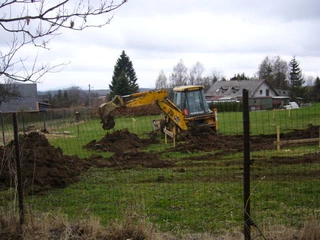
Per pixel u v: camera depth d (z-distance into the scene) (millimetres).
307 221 5273
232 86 77312
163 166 11812
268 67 101250
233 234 5406
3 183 8555
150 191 8531
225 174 10156
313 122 25609
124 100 17047
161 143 17625
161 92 17484
